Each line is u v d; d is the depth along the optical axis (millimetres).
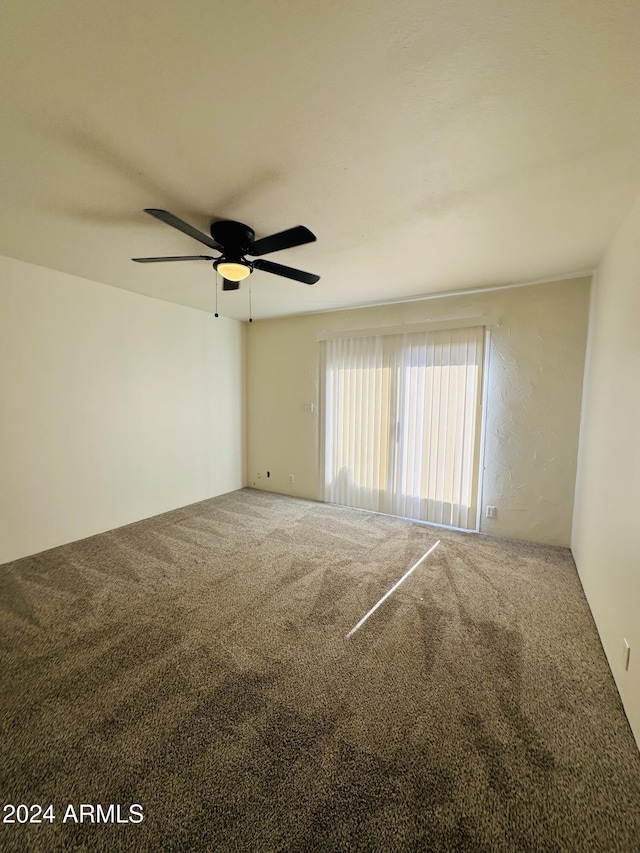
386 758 1398
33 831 1168
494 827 1181
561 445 3277
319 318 4578
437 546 3324
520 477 3459
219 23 989
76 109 1275
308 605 2402
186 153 1523
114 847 1130
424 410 3877
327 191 1807
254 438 5273
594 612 2258
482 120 1339
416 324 3828
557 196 1842
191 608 2361
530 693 1705
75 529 3389
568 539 3307
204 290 3629
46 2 937
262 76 1152
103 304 3486
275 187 1771
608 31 996
